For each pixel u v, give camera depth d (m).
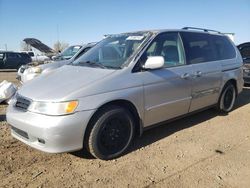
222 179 3.74
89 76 4.22
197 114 6.55
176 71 4.97
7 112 4.28
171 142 4.91
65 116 3.70
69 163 4.14
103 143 4.12
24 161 4.17
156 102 4.66
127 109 4.37
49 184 3.61
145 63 4.47
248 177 3.80
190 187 3.55
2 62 23.52
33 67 9.00
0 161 4.15
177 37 5.28
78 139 3.84
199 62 5.52
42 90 4.04
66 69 4.80
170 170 3.96
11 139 4.96
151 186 3.56
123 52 4.78
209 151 4.57
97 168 4.00
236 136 5.23
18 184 3.60
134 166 4.06
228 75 6.24
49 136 3.69
